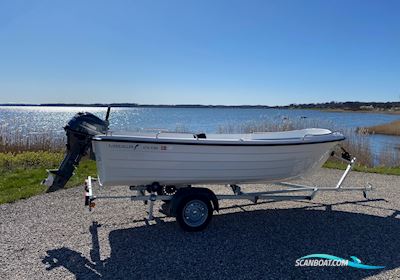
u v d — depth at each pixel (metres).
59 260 3.59
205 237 4.25
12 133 11.80
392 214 5.26
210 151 4.34
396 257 3.71
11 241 4.08
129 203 5.70
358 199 6.16
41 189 6.48
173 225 4.67
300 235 4.34
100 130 4.39
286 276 3.28
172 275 3.28
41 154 9.88
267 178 4.88
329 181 7.84
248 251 3.84
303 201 6.00
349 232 4.46
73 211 5.25
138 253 3.77
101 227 4.58
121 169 4.14
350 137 11.58
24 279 3.17
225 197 4.65
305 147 4.90
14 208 5.37
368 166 10.48
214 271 3.37
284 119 13.23
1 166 8.75
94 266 3.46
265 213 5.29
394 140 22.66
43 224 4.67
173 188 4.68
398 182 7.77
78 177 7.66
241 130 12.60
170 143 4.12
